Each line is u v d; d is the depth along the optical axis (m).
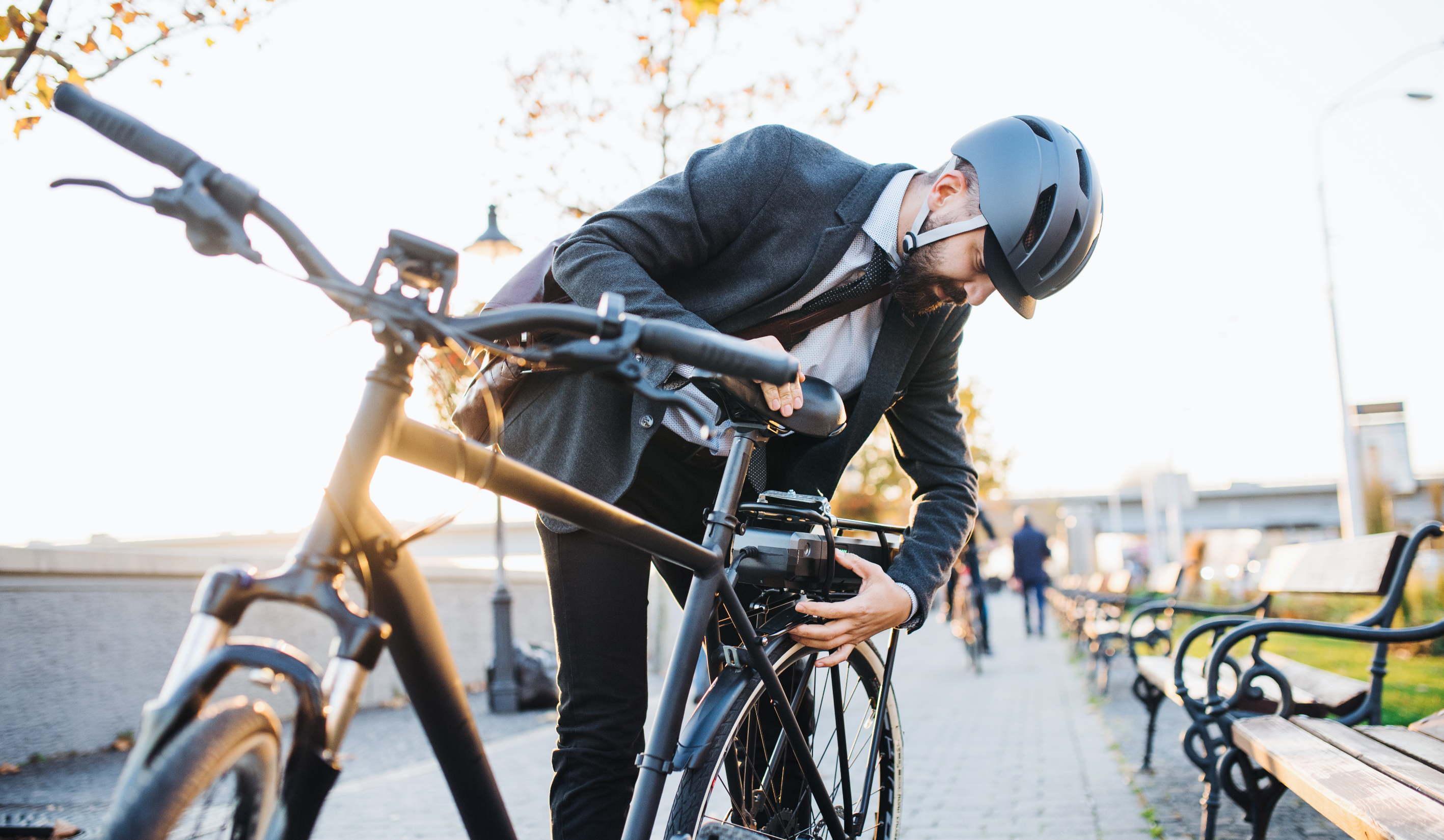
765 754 1.73
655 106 9.55
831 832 1.88
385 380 1.01
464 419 1.83
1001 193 1.80
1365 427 18.53
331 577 0.98
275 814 0.95
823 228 1.87
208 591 0.92
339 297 0.96
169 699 0.85
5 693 5.77
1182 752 5.21
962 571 11.64
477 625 11.60
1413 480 18.22
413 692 1.21
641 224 1.76
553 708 8.88
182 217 0.93
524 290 1.86
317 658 8.02
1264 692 3.06
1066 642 14.70
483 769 1.29
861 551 1.95
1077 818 3.84
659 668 10.16
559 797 1.80
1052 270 1.83
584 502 1.29
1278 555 4.51
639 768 1.61
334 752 0.95
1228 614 4.69
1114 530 47.19
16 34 2.62
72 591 6.29
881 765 2.06
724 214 1.83
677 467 1.92
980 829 3.72
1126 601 8.24
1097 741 5.71
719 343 1.07
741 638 1.63
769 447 2.07
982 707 7.47
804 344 1.98
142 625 6.88
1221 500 66.69
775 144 1.92
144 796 0.80
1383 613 2.91
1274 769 2.24
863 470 23.66
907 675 10.46
